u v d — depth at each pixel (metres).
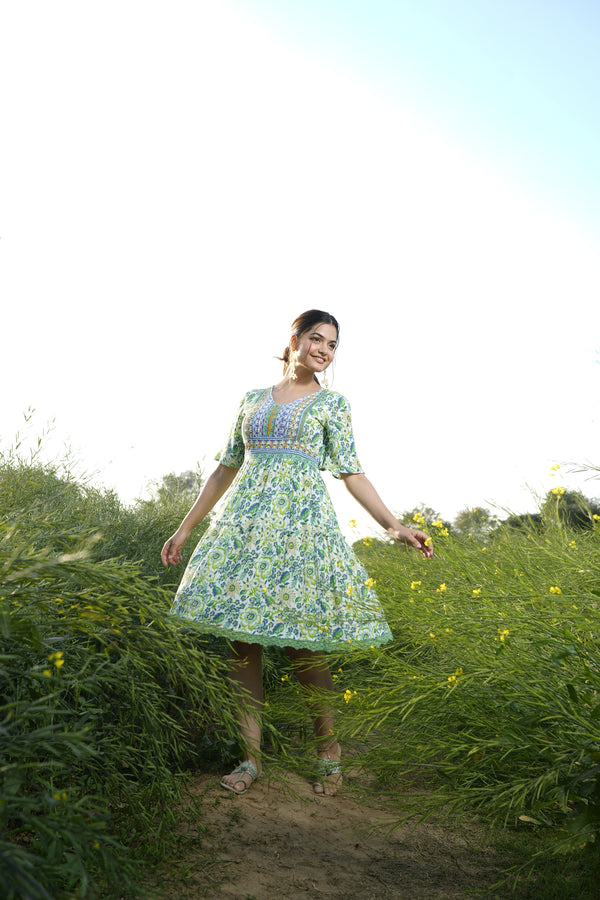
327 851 2.10
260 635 2.64
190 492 4.61
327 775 2.58
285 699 3.05
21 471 3.13
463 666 2.25
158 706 2.21
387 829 2.27
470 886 1.89
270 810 2.38
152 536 3.72
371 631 2.77
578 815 1.79
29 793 1.77
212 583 2.77
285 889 1.84
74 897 1.32
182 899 1.73
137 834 1.96
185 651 2.03
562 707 1.88
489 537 3.79
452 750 2.14
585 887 1.80
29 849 1.63
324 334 3.08
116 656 2.33
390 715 2.37
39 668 1.63
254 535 2.82
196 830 2.16
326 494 2.97
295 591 2.73
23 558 1.54
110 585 1.76
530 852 2.02
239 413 3.23
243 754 2.69
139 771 2.24
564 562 2.56
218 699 2.17
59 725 1.66
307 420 2.98
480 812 2.26
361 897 1.82
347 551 2.92
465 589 2.63
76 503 3.28
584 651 2.06
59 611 1.75
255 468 2.97
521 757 2.12
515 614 2.23
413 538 2.91
